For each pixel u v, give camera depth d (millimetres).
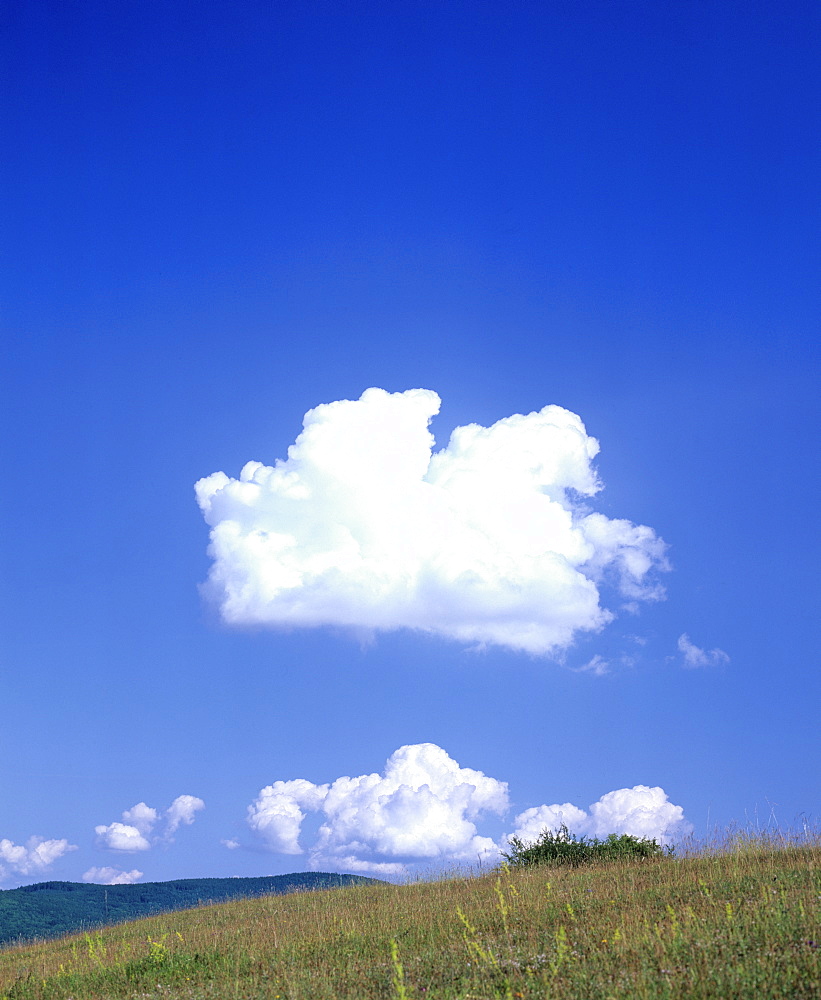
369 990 10219
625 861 21234
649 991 8102
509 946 11031
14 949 21797
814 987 7742
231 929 17562
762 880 13312
